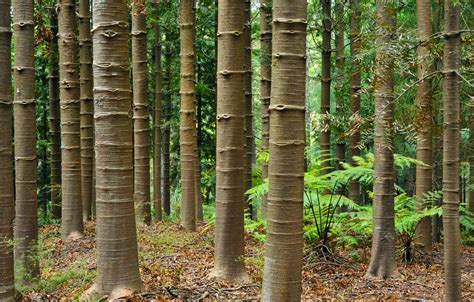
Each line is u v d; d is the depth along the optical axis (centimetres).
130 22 1323
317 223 748
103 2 411
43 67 1487
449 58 430
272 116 314
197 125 1641
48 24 1155
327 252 720
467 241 1097
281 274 316
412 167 1348
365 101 1111
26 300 456
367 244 840
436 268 718
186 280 554
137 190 997
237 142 552
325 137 1062
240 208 559
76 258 709
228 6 541
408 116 485
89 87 1017
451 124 435
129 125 432
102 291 441
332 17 1130
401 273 678
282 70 307
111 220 436
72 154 858
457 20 426
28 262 506
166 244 796
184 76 934
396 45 450
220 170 556
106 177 432
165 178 1480
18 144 497
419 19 745
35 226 509
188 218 968
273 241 319
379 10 591
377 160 652
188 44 913
